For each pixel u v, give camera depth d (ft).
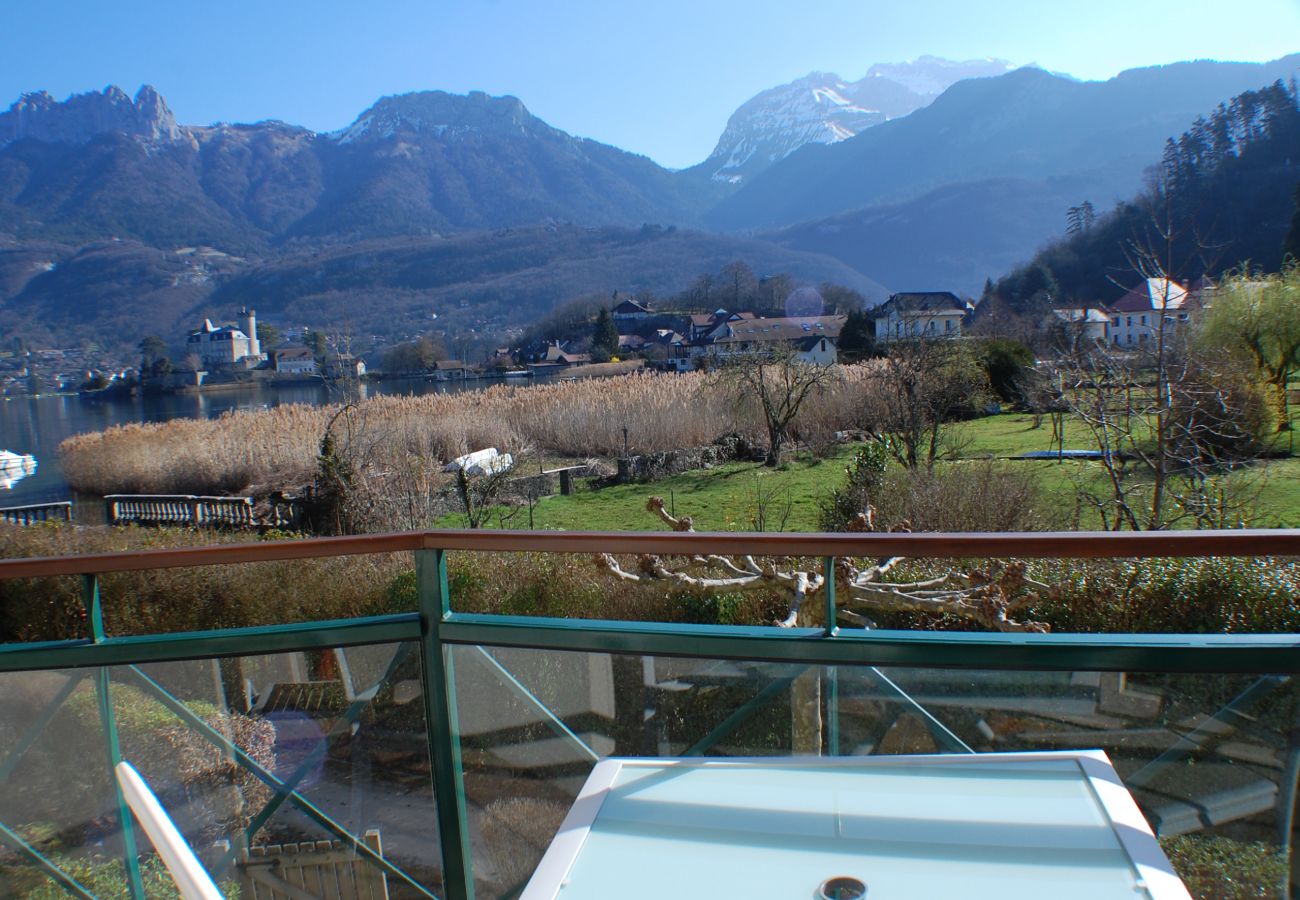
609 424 70.38
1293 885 5.59
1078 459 42.93
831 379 65.72
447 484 50.49
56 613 27.94
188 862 4.61
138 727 6.99
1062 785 4.76
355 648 6.80
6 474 85.97
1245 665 5.54
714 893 3.99
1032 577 21.48
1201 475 27.17
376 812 6.84
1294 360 56.13
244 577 26.81
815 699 6.09
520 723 6.58
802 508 43.86
